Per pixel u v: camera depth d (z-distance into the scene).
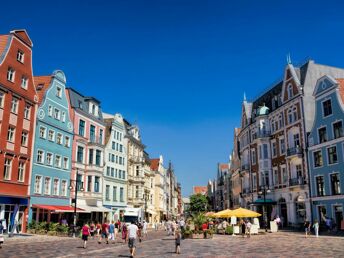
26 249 24.41
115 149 64.44
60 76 49.00
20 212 39.38
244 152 67.81
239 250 23.94
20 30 40.78
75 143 51.59
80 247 27.05
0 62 37.06
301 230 46.88
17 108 39.56
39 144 43.31
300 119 49.81
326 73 52.41
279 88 58.88
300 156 48.78
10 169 37.97
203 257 20.20
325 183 43.97
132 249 20.42
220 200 116.56
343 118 41.91
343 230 39.28
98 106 59.50
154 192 93.31
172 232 49.47
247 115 67.56
